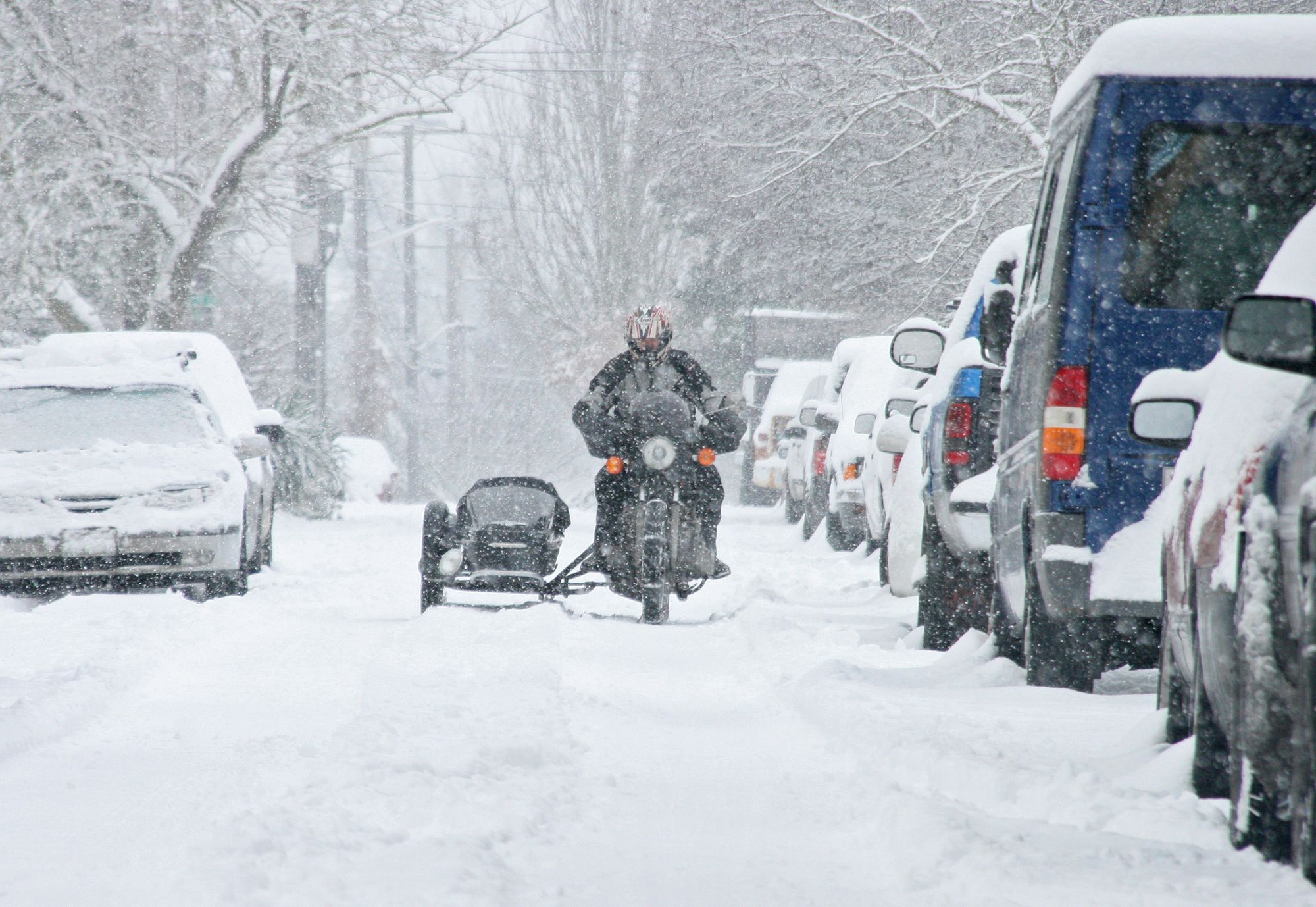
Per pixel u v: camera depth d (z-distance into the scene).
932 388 39.84
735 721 25.70
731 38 93.81
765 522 102.50
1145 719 21.36
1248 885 13.77
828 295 112.12
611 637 38.59
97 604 42.75
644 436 41.75
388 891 13.20
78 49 112.69
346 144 120.00
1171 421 21.12
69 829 17.25
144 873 15.05
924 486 38.97
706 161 103.19
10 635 36.16
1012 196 89.81
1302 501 13.84
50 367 58.06
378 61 114.88
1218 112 25.19
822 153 91.75
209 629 38.44
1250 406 16.34
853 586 55.16
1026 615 28.38
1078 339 25.33
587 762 20.86
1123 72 25.28
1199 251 25.25
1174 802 17.03
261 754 22.17
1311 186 25.16
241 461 53.50
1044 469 25.39
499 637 36.47
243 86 117.25
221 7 112.75
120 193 115.19
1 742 22.12
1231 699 16.16
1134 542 25.02
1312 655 13.50
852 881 14.66
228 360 64.81
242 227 123.50
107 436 52.50
